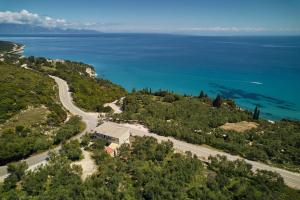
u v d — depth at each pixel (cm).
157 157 6719
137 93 14012
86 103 11450
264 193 5559
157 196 5150
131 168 6094
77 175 5634
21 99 9294
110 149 7144
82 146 7431
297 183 6344
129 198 5128
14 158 6556
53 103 10006
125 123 9750
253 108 14625
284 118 12656
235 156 7606
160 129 8862
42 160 6656
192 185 5759
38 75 13662
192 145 8175
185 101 12581
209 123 9975
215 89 18638
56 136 7588
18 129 7450
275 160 7500
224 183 5816
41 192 5053
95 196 4969
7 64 14888
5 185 5197
